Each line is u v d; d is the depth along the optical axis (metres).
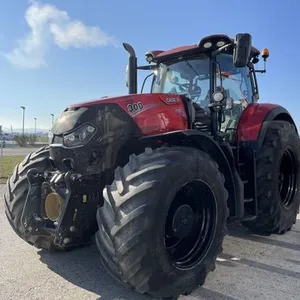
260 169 4.00
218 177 2.95
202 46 3.74
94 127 2.81
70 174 2.72
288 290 2.79
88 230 2.84
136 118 3.00
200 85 4.02
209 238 2.90
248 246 3.90
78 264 3.29
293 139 4.38
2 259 3.39
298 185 4.54
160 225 2.40
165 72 4.33
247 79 4.55
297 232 4.51
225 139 3.95
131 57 4.26
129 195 2.37
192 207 2.98
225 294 2.73
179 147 2.81
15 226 3.26
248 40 3.31
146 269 2.36
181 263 2.69
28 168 3.25
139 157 2.61
